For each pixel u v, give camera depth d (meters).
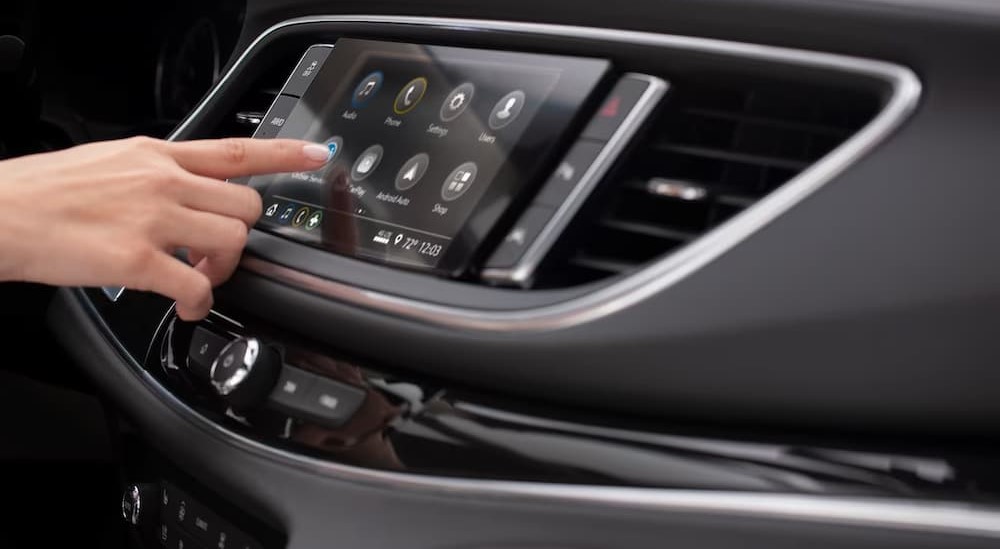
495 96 0.50
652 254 0.44
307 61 0.62
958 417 0.39
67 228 0.51
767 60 0.44
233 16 0.78
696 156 0.45
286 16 0.66
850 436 0.40
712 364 0.41
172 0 0.82
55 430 0.86
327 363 0.50
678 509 0.39
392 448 0.46
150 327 0.60
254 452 0.49
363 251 0.50
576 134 0.47
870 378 0.39
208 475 0.52
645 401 0.42
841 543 0.37
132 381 0.59
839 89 0.42
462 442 0.44
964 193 0.39
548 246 0.45
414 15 0.56
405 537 0.44
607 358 0.42
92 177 0.52
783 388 0.40
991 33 0.38
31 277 0.52
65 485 0.87
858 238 0.39
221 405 0.52
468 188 0.48
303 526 0.47
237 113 0.66
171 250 0.53
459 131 0.50
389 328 0.47
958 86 0.39
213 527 0.53
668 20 0.46
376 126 0.54
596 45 0.48
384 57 0.57
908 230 0.39
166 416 0.55
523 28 0.51
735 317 0.40
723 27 0.45
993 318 0.39
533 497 0.42
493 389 0.45
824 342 0.40
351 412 0.47
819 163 0.40
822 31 0.42
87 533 0.87
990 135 0.39
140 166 0.52
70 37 0.86
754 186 0.44
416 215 0.50
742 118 0.45
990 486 0.37
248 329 0.54
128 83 0.87
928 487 0.37
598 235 0.46
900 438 0.40
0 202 0.51
